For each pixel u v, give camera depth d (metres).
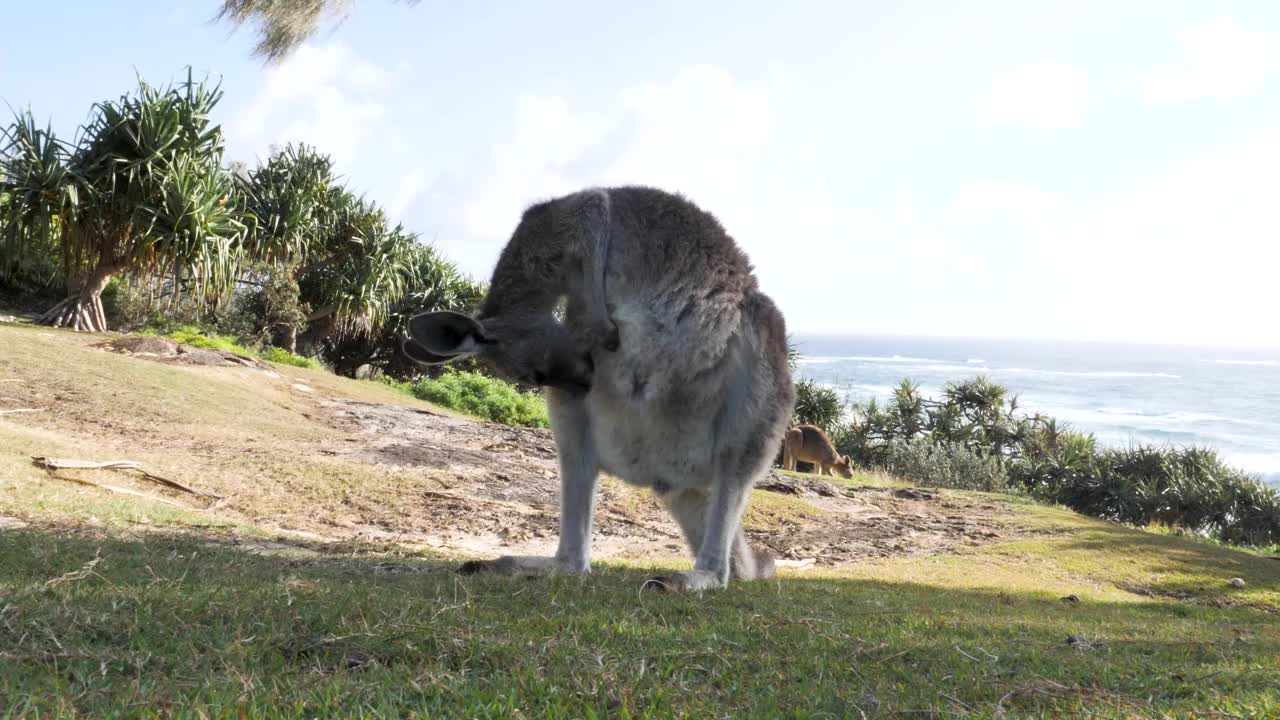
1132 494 25.66
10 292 21.22
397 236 25.34
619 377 3.91
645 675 2.36
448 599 3.35
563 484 4.29
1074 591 6.50
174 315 21.56
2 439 7.48
